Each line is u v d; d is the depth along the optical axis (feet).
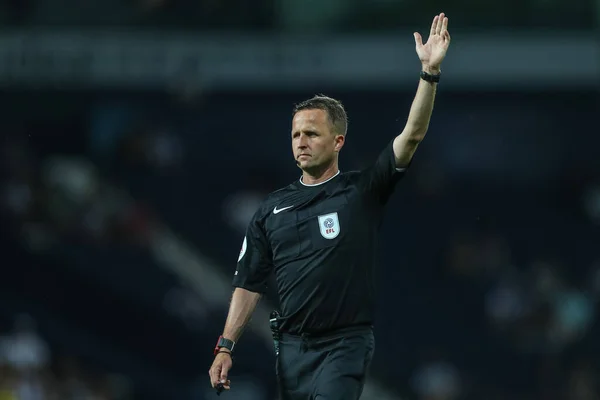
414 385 188.44
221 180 225.97
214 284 204.13
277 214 59.93
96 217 200.03
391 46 212.84
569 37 213.05
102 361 192.54
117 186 217.15
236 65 213.46
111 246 200.64
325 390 56.95
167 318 198.90
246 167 229.25
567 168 234.58
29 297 193.98
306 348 58.70
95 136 224.53
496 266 214.69
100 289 197.36
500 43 213.66
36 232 196.75
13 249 195.21
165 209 218.18
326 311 58.13
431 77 57.16
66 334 192.03
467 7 216.74
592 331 199.21
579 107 228.63
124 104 226.17
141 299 198.29
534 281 199.72
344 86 215.92
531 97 225.35
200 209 220.84
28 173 200.85
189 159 228.43
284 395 59.36
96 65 211.82
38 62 210.59
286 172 230.27
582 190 231.91
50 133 224.94
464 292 212.02
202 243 216.13
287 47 213.25
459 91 219.20
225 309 201.36
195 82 212.23
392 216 224.53
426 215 225.15
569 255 228.02
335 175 60.23
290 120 230.27
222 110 228.43
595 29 214.48
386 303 213.46
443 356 196.34
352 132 231.91
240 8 216.74
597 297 207.00
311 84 214.28
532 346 196.85
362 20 217.36
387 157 58.54
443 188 230.48
